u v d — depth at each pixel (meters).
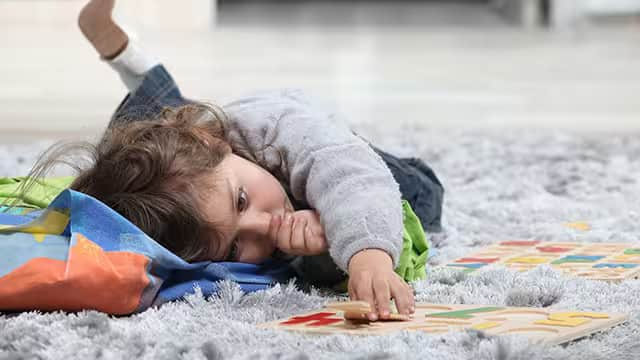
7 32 4.62
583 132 2.67
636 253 1.42
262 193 1.23
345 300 1.21
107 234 1.16
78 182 1.26
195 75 3.62
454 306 1.14
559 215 1.72
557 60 4.14
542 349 0.94
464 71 3.88
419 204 1.55
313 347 0.98
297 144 1.29
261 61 4.04
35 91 3.33
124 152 1.23
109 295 1.12
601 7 5.24
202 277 1.22
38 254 1.14
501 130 2.67
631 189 1.92
